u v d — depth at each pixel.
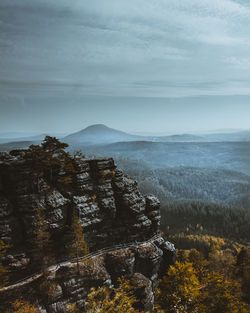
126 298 26.06
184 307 24.22
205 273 33.88
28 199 46.88
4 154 50.22
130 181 62.66
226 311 23.77
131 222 59.00
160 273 59.59
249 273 53.56
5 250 41.88
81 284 45.25
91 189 55.22
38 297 41.47
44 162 48.84
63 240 50.34
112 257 52.03
